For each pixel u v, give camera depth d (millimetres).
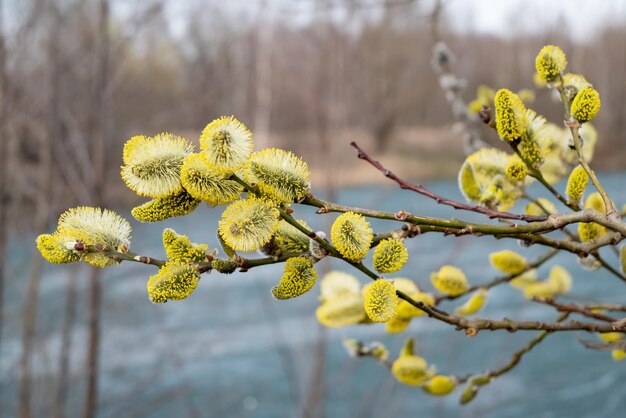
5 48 6508
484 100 2969
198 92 7457
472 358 10703
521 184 1642
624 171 11961
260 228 1104
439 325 11289
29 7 6523
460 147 19844
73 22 6875
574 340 11969
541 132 1358
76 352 8430
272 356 10945
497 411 9578
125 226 1202
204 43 7562
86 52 6730
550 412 9516
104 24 6453
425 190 1382
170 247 1146
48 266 8750
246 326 11969
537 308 12570
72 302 7301
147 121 7535
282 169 1136
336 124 7227
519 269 1833
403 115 21156
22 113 6762
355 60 7184
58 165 6926
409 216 1192
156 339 10195
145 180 1102
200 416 9008
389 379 9375
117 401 8070
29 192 7156
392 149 20906
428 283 9062
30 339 7227
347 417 8945
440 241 15359
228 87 7676
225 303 13234
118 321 9398
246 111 14422
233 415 9141
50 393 7086
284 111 15086
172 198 1129
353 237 1144
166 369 9766
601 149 12328
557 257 14734
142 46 7797
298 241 1208
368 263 9898
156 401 8227
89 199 6469
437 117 22281
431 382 1818
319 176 13461
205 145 1061
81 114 6996
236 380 10125
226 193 1110
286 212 1150
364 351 1912
